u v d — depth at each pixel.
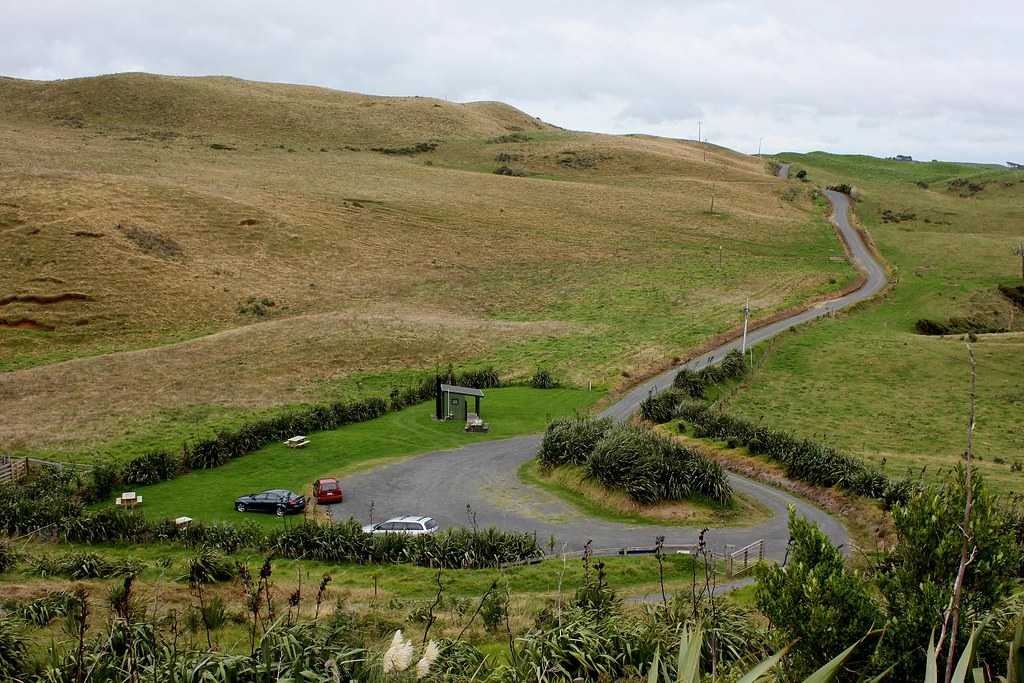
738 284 93.69
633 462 35.25
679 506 33.59
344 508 34.94
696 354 67.69
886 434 47.91
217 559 21.66
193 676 7.99
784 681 8.34
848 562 22.47
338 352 66.25
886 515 30.45
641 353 67.44
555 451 40.06
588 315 82.12
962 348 69.19
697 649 4.36
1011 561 8.74
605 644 10.58
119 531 28.94
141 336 71.38
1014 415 52.69
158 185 104.62
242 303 80.00
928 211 154.38
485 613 16.00
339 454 44.06
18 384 56.12
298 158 149.38
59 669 8.84
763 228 122.25
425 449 45.31
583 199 134.25
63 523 29.12
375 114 199.50
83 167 114.00
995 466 40.38
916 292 92.44
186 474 40.59
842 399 56.56
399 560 26.12
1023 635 4.86
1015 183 191.50
